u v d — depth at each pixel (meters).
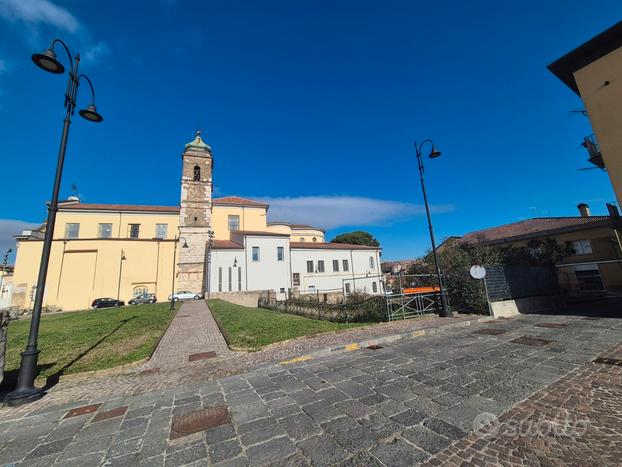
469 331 9.56
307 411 4.15
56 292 33.38
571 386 4.61
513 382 4.87
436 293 13.84
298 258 39.78
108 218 40.00
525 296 14.30
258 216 46.91
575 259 24.05
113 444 3.57
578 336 8.09
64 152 6.48
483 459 2.89
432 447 3.13
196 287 35.94
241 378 5.86
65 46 6.61
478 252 17.98
